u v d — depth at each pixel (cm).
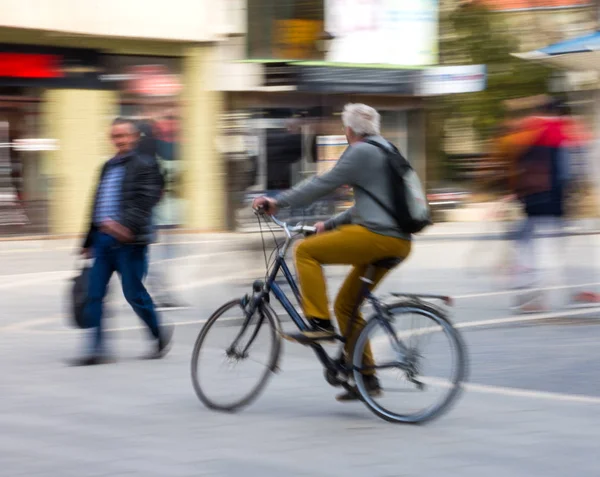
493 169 3028
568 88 3016
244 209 2750
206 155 2853
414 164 3222
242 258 1459
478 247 1858
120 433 790
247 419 835
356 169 816
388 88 3016
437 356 816
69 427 807
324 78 2920
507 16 3291
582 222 2406
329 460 718
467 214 3072
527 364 1054
